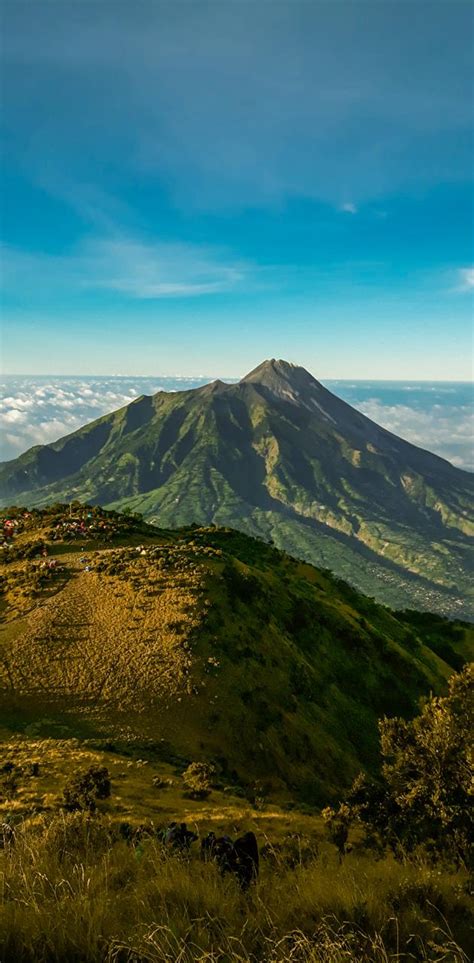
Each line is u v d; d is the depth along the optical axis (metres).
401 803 13.73
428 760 13.91
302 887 6.67
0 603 68.69
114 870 7.18
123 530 112.06
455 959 5.03
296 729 55.03
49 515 131.00
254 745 48.56
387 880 7.21
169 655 56.16
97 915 5.14
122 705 47.38
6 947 4.77
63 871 6.64
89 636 59.09
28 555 89.12
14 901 5.48
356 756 60.03
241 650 62.47
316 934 5.36
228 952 4.76
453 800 12.81
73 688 49.16
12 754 34.81
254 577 84.94
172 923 5.12
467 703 14.13
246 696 54.66
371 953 5.07
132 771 33.72
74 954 4.73
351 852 12.68
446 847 11.85
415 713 82.56
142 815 23.84
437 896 6.65
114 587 72.12
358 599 124.12
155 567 77.81
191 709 49.25
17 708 45.44
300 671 68.19
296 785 46.25
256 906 6.03
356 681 81.62
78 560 85.31
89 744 38.97
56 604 66.50
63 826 9.40
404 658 94.56
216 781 36.22
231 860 7.67
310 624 85.69
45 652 54.91
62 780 28.91
